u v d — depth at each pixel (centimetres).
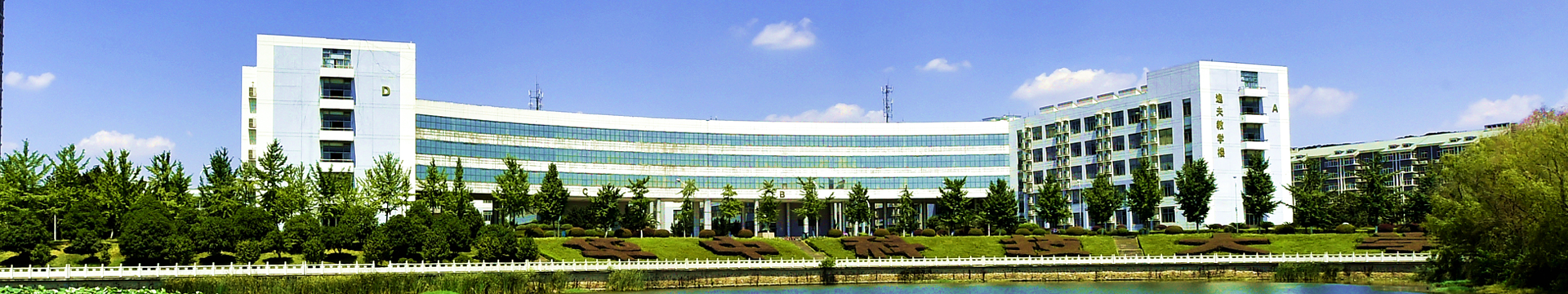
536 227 16262
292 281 11494
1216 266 14425
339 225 13838
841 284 13775
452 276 12100
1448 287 12144
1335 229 17500
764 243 16600
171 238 12731
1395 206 18325
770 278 13650
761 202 19012
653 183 19350
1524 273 11350
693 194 19475
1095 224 19412
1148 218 18488
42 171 14775
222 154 15800
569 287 12812
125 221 13488
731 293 12544
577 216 17512
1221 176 19250
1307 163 19550
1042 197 19138
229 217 14512
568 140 18850
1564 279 10812
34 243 12425
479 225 14400
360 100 16925
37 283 11231
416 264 12719
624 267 13062
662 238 16425
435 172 16075
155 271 11762
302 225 13538
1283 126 19838
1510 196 11056
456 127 17850
